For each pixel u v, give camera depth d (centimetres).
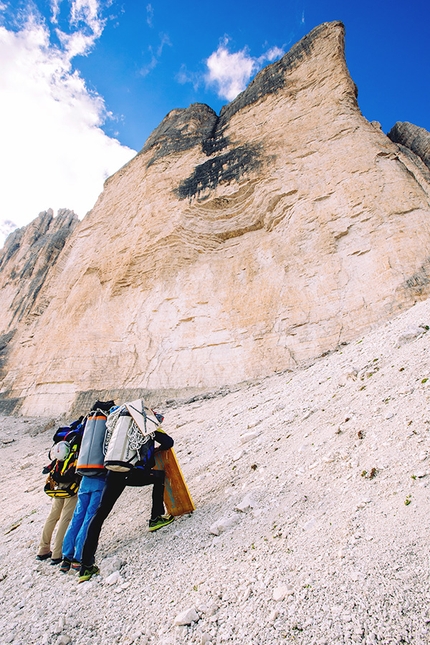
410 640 180
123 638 256
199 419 1109
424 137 2283
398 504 277
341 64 2358
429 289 1380
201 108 3253
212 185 2397
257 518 353
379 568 226
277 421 653
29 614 318
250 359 1716
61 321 2702
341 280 1634
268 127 2450
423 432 351
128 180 3231
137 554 371
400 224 1595
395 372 541
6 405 2664
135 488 580
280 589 242
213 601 259
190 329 1994
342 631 197
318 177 1989
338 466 380
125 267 2462
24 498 869
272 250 1967
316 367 1019
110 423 388
